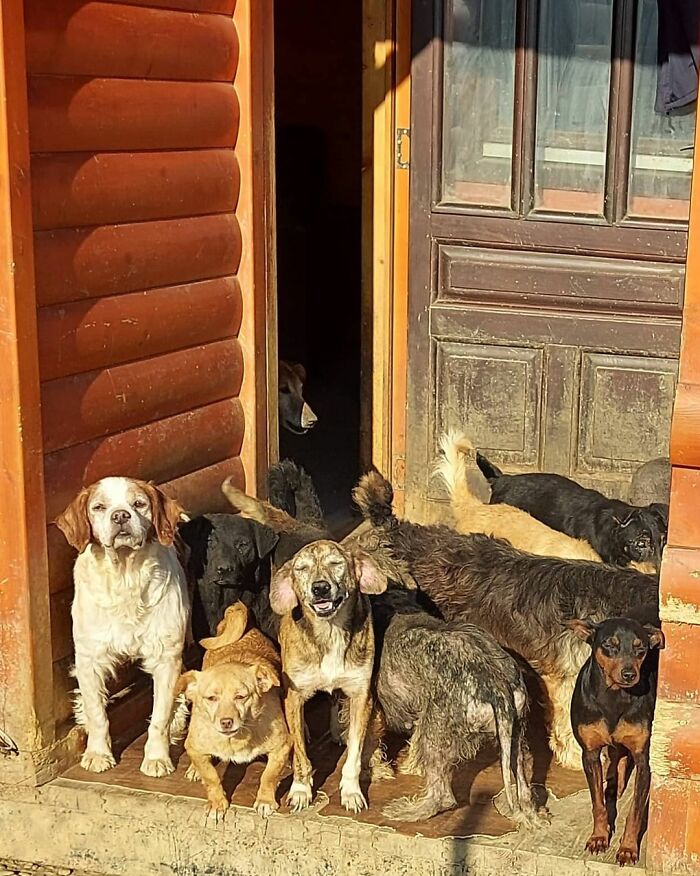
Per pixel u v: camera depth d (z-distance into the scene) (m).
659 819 2.26
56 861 2.59
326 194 6.92
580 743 2.37
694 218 2.10
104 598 2.56
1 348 2.42
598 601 2.77
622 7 3.59
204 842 2.49
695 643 2.18
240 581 2.93
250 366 3.22
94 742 2.66
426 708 2.51
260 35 3.15
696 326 2.12
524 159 3.74
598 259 3.75
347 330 6.72
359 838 2.41
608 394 3.81
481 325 3.88
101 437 2.73
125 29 2.69
